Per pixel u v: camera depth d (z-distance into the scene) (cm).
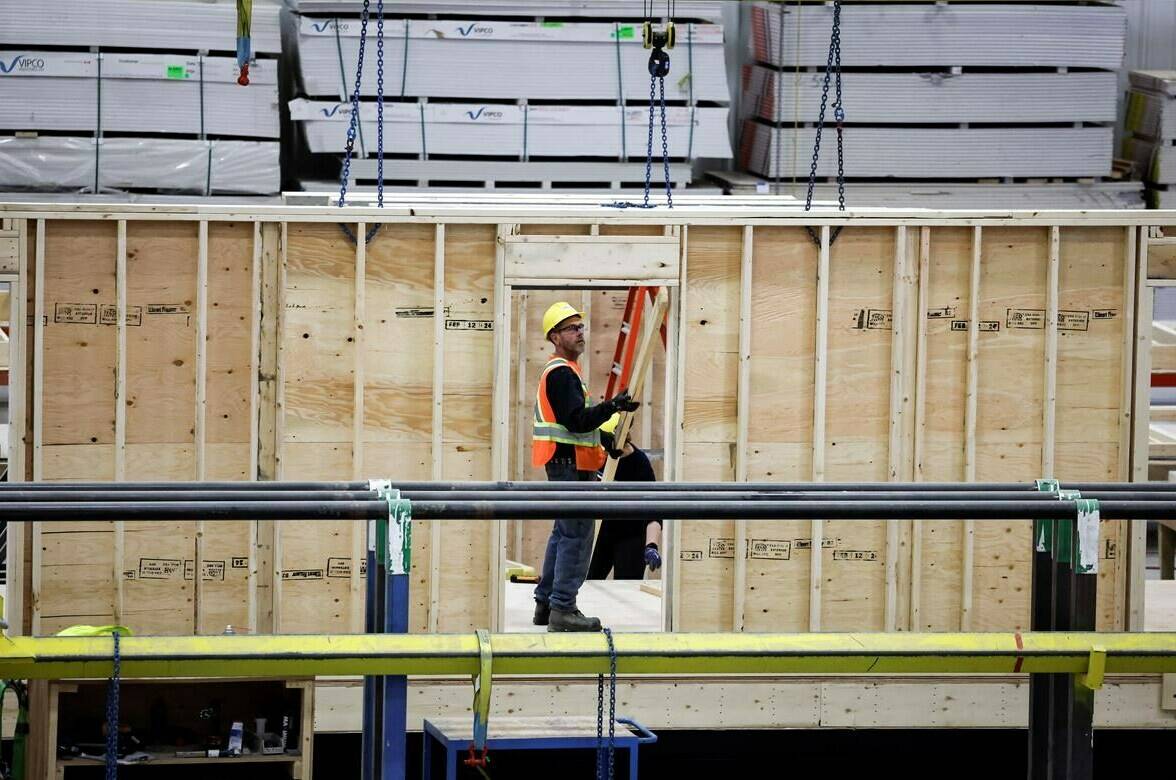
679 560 1499
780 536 1502
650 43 1514
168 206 1402
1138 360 1509
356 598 1462
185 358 1434
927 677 1475
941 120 2111
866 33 2102
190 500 875
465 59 2011
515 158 2048
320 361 1447
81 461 1428
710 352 1486
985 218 1472
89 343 1419
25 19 1930
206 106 1977
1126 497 916
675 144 2056
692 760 1487
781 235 1478
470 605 1486
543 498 890
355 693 1412
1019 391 1509
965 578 1512
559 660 808
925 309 1489
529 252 1445
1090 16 2123
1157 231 1495
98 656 780
